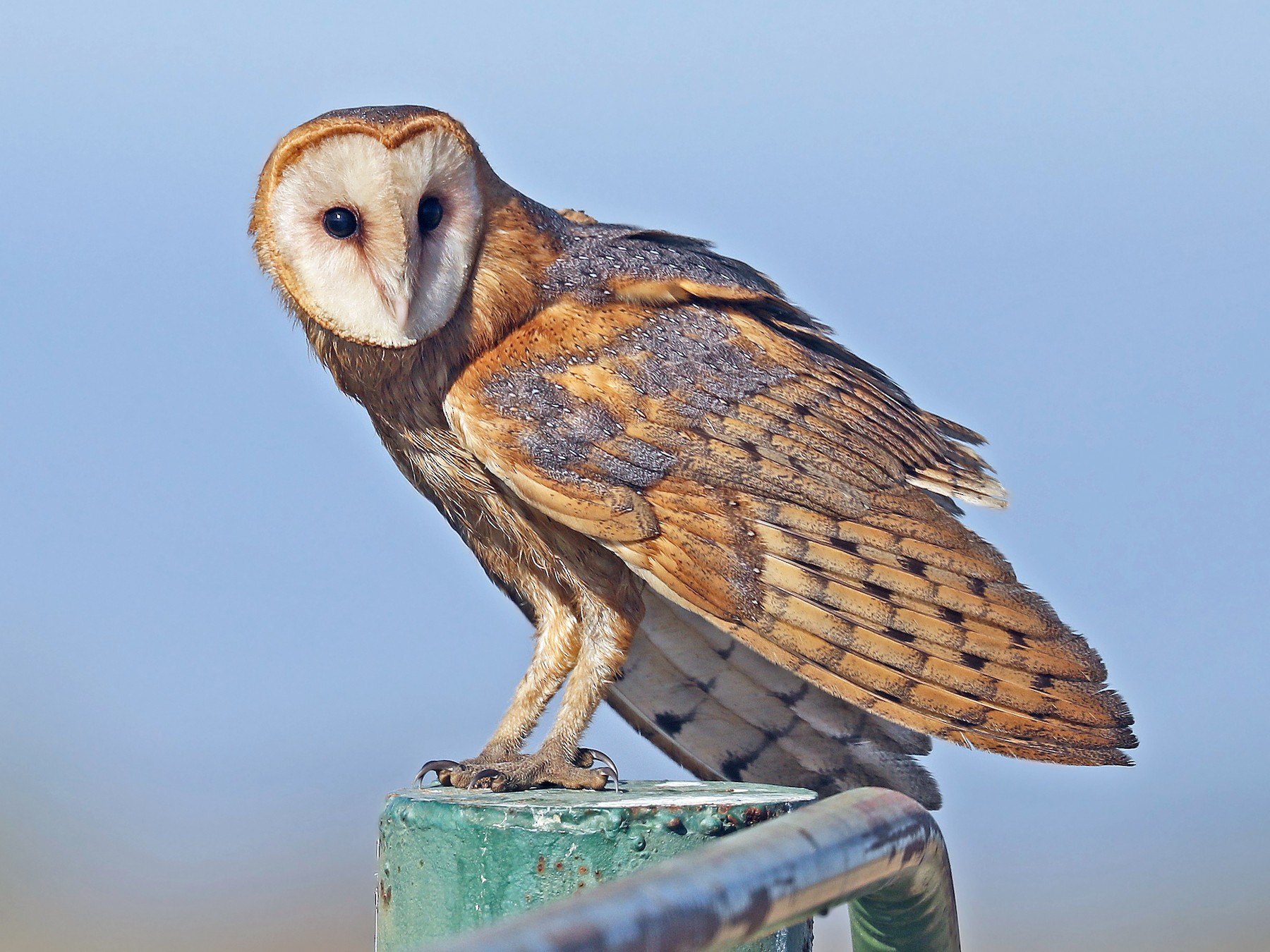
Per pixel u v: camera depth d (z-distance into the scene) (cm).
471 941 255
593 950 272
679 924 298
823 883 362
